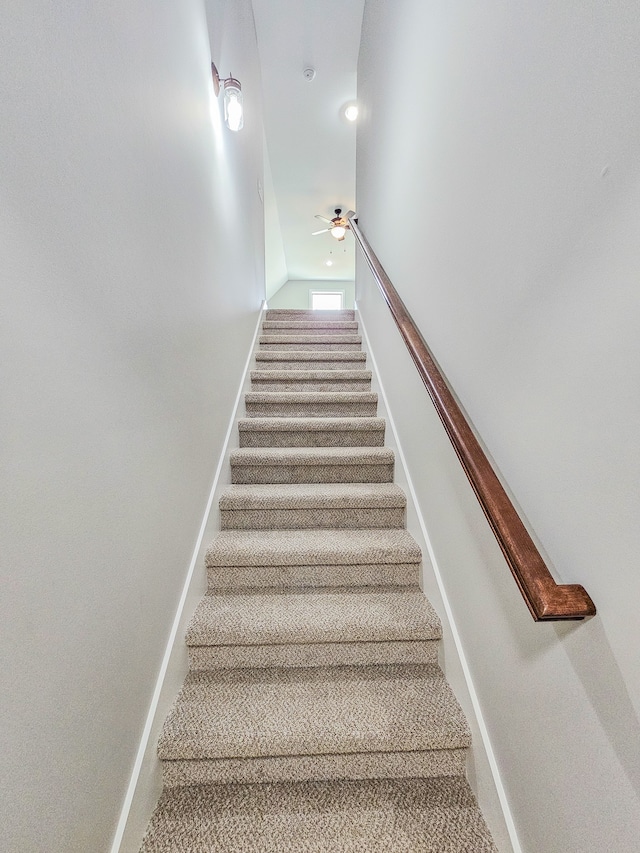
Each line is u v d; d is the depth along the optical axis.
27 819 0.56
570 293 0.69
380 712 1.08
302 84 3.56
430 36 1.44
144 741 0.92
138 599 0.91
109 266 0.80
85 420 0.71
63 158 0.65
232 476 1.91
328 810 0.96
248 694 1.14
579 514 0.67
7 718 0.53
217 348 1.74
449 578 1.23
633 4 0.55
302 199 5.42
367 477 1.93
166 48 1.14
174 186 1.19
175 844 0.88
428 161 1.46
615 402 0.59
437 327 1.36
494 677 0.94
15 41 0.55
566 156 0.69
